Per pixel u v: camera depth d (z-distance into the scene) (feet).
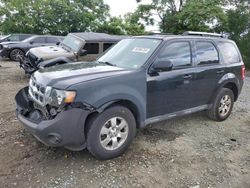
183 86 16.60
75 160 13.61
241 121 20.67
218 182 12.55
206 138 17.11
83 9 99.14
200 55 17.88
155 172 13.00
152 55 15.33
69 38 35.22
